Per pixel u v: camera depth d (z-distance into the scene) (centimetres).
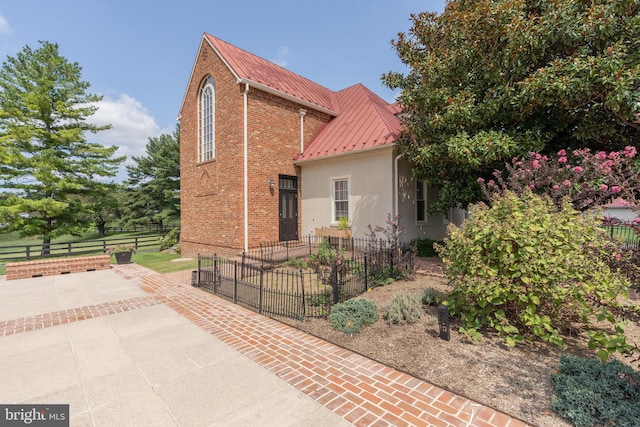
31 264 865
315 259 677
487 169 768
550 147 728
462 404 261
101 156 1920
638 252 336
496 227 363
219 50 1167
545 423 232
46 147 1725
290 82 1368
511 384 283
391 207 978
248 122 1098
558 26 572
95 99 1889
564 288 346
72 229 1831
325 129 1348
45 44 1733
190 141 1378
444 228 1325
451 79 733
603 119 618
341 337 409
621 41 520
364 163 1054
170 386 300
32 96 1608
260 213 1130
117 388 297
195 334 437
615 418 220
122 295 662
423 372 312
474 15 632
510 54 621
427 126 756
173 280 814
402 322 430
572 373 275
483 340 375
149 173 3269
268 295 631
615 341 277
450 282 426
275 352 375
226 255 1128
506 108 665
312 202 1235
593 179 531
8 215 1576
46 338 426
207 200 1250
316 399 274
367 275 644
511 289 357
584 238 359
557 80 557
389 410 256
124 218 3319
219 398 278
